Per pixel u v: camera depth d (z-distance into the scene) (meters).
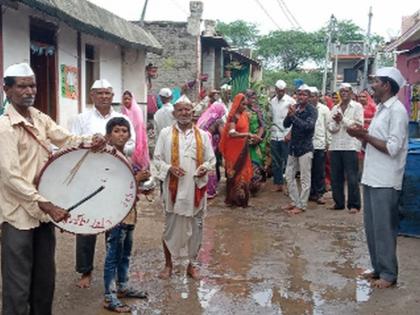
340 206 8.88
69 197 4.00
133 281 5.43
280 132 10.13
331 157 8.76
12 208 3.76
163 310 4.74
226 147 8.88
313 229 7.63
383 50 17.56
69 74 10.81
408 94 13.81
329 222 8.05
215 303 4.92
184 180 5.32
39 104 10.02
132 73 14.67
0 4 7.35
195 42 18.84
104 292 5.05
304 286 5.38
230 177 8.92
